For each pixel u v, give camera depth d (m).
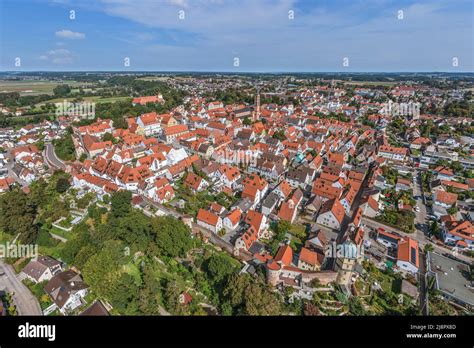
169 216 89.06
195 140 162.12
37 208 106.56
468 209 114.12
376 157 161.38
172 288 67.06
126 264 79.38
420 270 81.38
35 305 69.88
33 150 158.62
